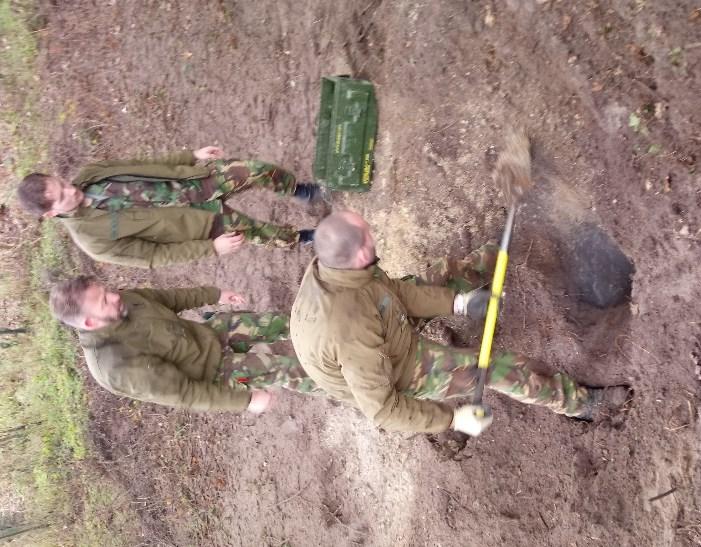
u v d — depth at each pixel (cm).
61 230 771
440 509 452
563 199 373
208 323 430
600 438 362
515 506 403
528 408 401
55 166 765
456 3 403
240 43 573
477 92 402
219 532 679
